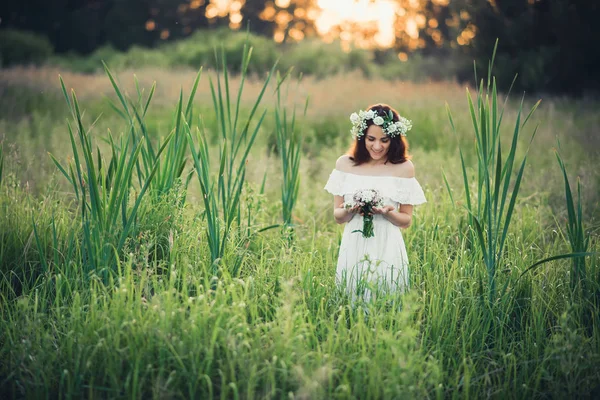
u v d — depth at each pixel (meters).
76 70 21.23
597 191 5.80
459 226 4.63
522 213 5.02
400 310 3.34
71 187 5.63
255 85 14.59
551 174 6.37
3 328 3.15
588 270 3.67
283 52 23.00
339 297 3.52
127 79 14.77
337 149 8.30
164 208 3.88
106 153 6.28
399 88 15.23
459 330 3.36
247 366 2.77
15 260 3.98
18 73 15.31
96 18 35.47
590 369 2.98
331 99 12.96
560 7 17.16
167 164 4.01
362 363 2.77
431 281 3.73
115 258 3.54
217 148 7.71
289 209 4.71
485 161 3.57
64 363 2.88
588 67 17.25
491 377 3.07
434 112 11.77
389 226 3.74
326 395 2.65
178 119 3.94
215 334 2.77
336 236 4.80
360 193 3.57
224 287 3.43
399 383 2.64
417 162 7.29
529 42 18.06
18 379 2.91
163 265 3.62
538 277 3.82
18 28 34.41
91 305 3.01
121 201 3.67
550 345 3.13
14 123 8.80
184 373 2.72
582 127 9.98
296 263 3.88
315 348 2.96
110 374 2.75
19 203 4.55
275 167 6.95
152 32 38.16
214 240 3.68
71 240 3.62
